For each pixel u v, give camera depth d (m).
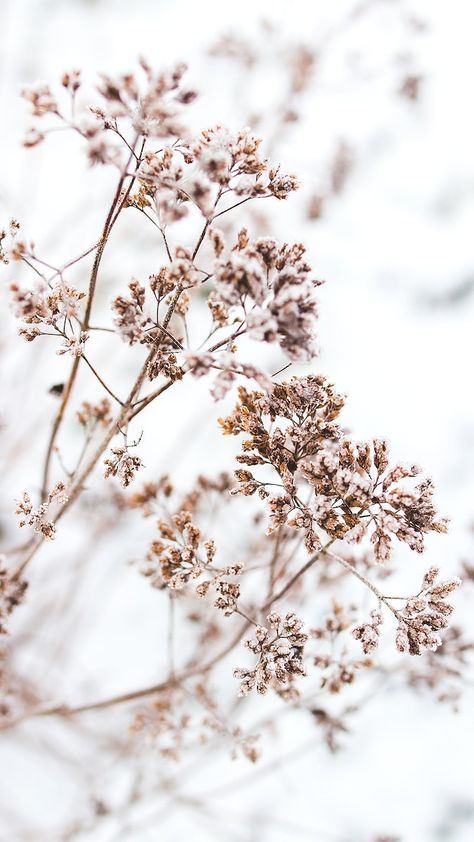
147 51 5.53
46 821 4.46
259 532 3.16
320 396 1.62
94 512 3.64
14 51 5.40
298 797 4.80
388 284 5.82
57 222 4.92
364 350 5.66
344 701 4.55
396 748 4.94
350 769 4.89
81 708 2.46
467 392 5.59
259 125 3.86
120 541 4.73
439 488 5.29
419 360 5.66
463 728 4.91
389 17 4.87
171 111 1.25
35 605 4.47
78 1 5.58
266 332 1.34
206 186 1.36
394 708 4.90
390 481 1.56
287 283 1.40
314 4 5.24
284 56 4.17
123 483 1.61
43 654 4.50
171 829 4.56
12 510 4.04
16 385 4.23
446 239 5.86
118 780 4.45
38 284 1.52
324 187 4.24
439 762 4.91
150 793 3.85
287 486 1.62
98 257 1.54
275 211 4.22
